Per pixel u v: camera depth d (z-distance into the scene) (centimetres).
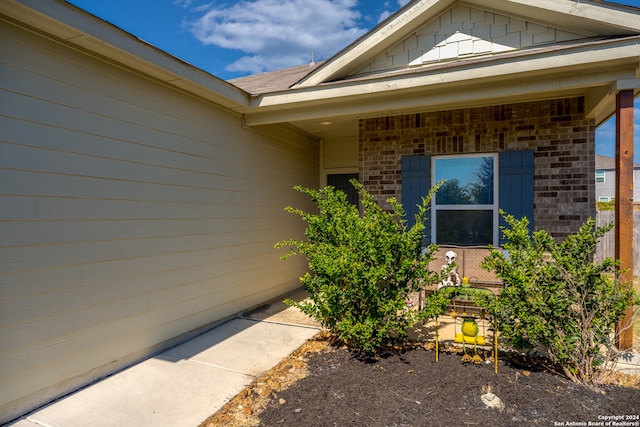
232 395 330
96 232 360
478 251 498
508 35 509
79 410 307
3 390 287
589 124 514
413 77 461
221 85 490
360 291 405
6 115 291
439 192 597
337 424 282
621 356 388
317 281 441
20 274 299
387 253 404
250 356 415
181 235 464
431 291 495
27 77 305
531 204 541
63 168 331
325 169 840
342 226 448
